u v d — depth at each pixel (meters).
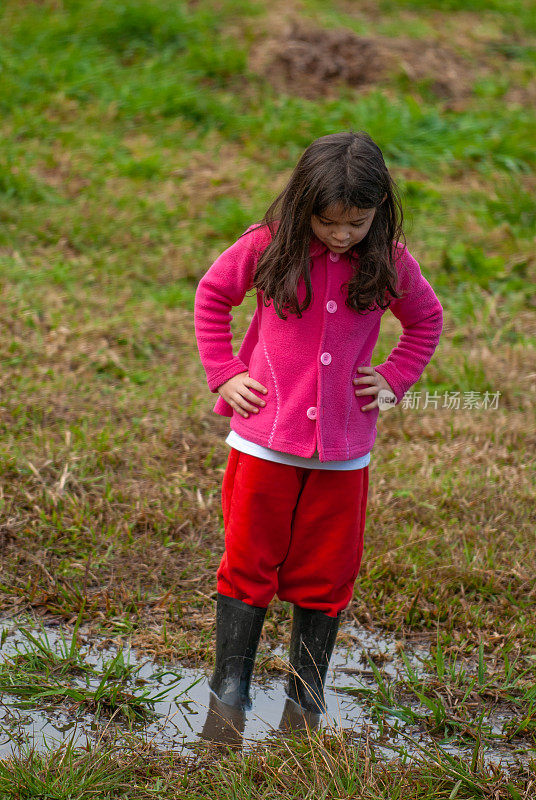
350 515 3.53
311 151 3.17
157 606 4.34
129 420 6.04
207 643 4.10
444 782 3.28
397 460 5.85
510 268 8.48
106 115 10.35
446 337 7.55
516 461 5.93
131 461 5.54
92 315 7.24
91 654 4.00
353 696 3.86
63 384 6.27
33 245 8.11
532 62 12.61
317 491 3.48
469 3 14.09
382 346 7.17
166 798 3.13
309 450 3.35
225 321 3.54
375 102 10.91
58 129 9.95
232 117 10.48
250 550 3.51
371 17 13.37
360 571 4.67
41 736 3.45
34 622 4.20
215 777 3.24
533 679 3.96
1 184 8.79
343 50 11.73
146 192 9.13
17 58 11.04
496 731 3.65
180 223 8.71
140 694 3.76
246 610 3.62
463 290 8.21
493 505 5.38
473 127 10.62
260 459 3.43
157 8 12.08
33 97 10.42
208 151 10.05
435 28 13.23
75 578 4.50
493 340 7.51
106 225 8.46
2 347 6.59
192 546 4.84
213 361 3.52
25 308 7.06
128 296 7.60
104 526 4.92
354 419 3.48
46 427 5.80
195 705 3.71
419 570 4.68
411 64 11.77
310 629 3.67
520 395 6.82
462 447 6.05
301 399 3.35
